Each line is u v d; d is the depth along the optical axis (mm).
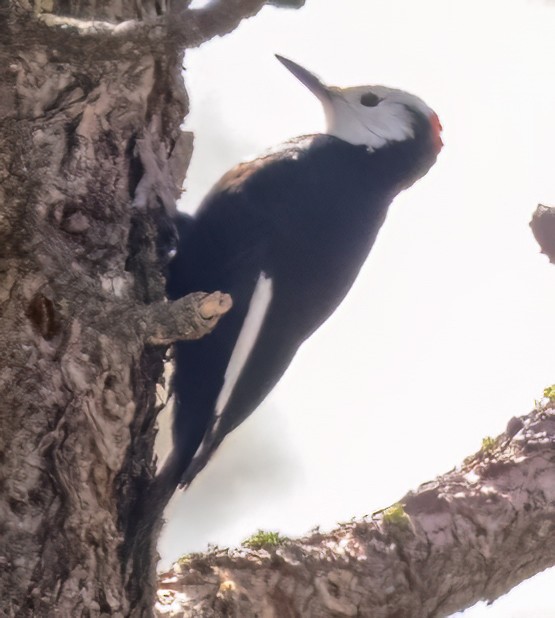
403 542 8453
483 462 9234
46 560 6316
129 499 6543
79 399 6324
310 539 8367
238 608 7652
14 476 6289
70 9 7156
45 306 6301
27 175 6219
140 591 6602
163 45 6285
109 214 6891
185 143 7832
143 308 6270
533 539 8836
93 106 6879
